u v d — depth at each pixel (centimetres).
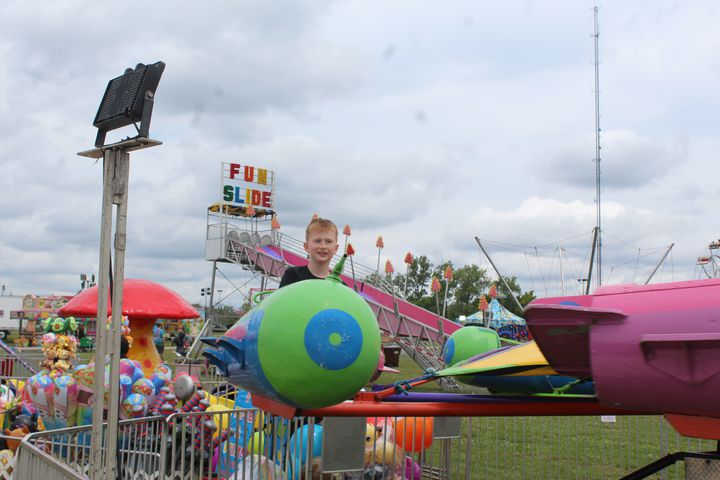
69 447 495
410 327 1884
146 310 934
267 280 2694
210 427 523
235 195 3428
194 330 3931
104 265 397
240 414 569
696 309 277
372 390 394
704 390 272
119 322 391
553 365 323
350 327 305
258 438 483
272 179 3584
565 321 300
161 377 735
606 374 293
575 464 816
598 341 295
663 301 288
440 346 1781
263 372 309
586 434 948
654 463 393
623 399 296
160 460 527
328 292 313
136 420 518
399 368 2898
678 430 298
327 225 491
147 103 373
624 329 289
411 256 1185
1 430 660
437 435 529
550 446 799
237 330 335
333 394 310
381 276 2133
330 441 392
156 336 1833
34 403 705
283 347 303
